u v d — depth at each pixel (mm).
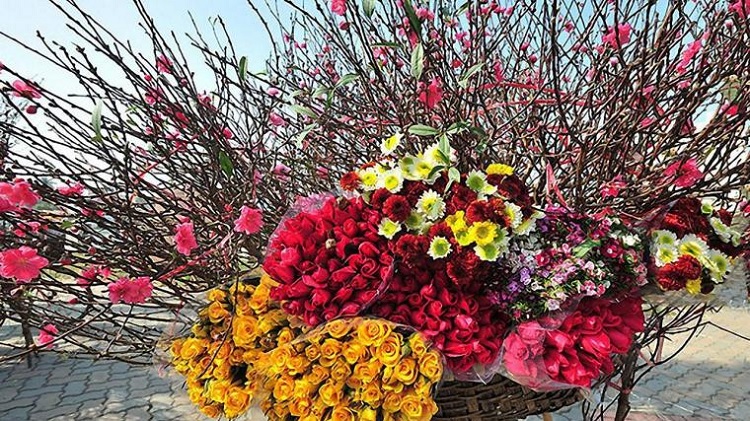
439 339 846
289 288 876
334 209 945
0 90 1072
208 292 1014
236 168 1248
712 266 875
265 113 1318
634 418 2723
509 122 1203
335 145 1443
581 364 851
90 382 3652
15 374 3832
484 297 884
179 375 1119
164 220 1194
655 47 1071
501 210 860
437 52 1187
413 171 951
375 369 827
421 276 884
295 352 868
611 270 870
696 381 3354
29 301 1420
